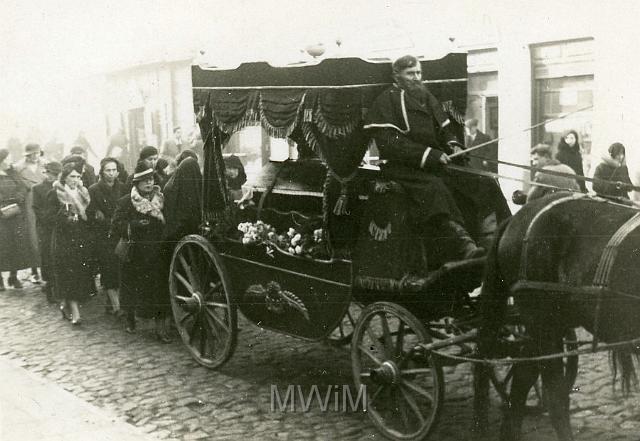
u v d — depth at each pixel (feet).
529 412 19.72
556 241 17.24
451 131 23.11
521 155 44.39
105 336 29.27
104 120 85.61
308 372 24.27
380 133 19.92
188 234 27.99
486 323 18.22
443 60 22.82
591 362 23.29
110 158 32.01
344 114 19.95
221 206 25.54
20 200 38.86
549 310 17.22
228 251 24.73
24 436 19.21
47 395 22.35
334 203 20.95
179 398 22.36
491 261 18.22
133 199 28.37
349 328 27.61
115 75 82.17
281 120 21.68
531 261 17.34
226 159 29.60
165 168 33.14
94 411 20.99
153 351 27.14
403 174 19.85
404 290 19.42
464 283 19.52
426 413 20.39
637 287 16.05
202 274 25.75
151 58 73.10
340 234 21.08
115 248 30.68
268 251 23.03
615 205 17.10
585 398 20.70
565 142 37.42
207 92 25.03
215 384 23.49
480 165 42.55
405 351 19.88
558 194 18.13
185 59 68.18
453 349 24.12
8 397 22.16
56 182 30.99
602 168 34.47
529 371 17.53
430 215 19.25
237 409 21.38
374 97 20.44
